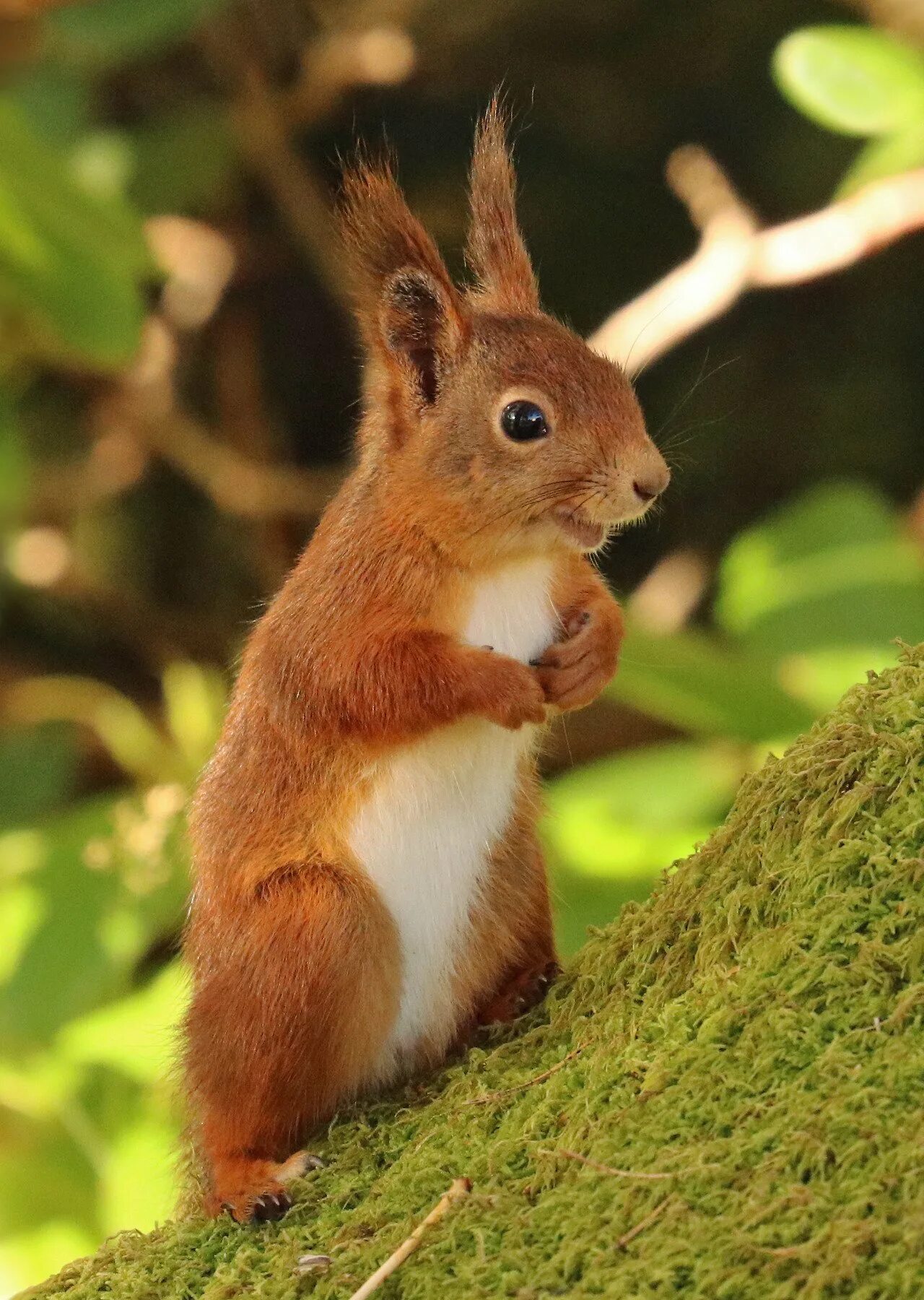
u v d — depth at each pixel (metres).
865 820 5.55
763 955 5.42
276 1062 6.59
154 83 16.84
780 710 10.98
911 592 11.95
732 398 17.28
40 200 11.62
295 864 6.86
